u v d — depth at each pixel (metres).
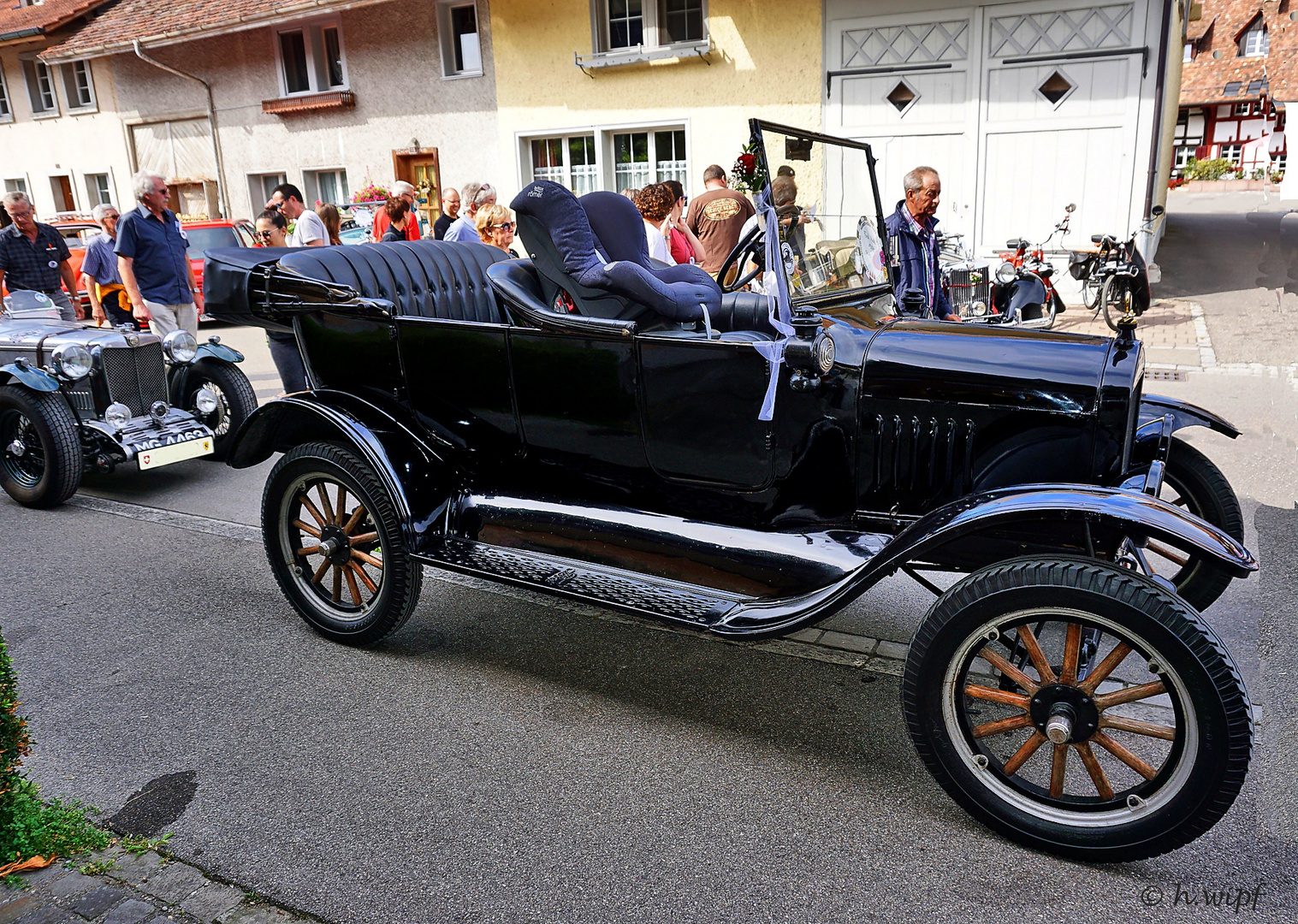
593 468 3.19
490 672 3.31
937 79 10.46
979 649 2.29
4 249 7.14
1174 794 2.09
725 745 2.81
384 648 3.53
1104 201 10.12
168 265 6.76
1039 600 2.13
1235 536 3.23
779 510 2.93
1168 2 9.27
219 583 4.19
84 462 5.36
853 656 3.36
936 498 2.72
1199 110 39.56
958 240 9.62
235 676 3.31
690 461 2.97
